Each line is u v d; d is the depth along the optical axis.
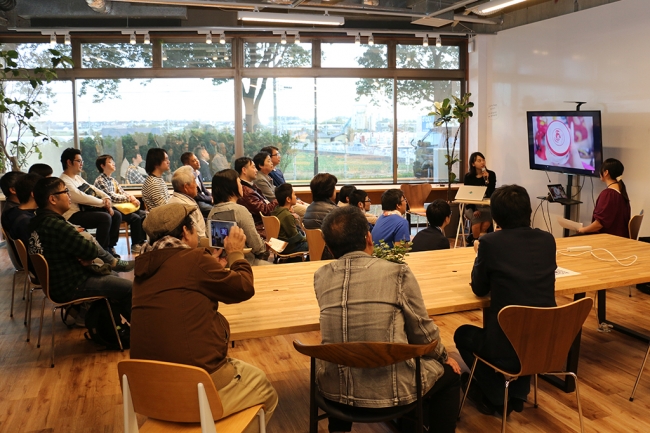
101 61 8.76
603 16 7.17
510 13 8.88
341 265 2.46
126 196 7.34
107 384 3.80
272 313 2.84
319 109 9.39
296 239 5.31
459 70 9.73
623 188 5.88
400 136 9.68
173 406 2.10
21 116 7.86
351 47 9.32
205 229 4.76
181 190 4.74
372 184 9.69
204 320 2.30
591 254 4.00
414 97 9.66
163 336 2.24
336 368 2.42
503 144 9.16
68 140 8.85
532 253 2.93
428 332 2.43
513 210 2.97
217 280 2.31
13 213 5.03
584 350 4.23
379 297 2.36
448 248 4.38
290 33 8.70
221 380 2.32
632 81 6.80
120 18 8.29
